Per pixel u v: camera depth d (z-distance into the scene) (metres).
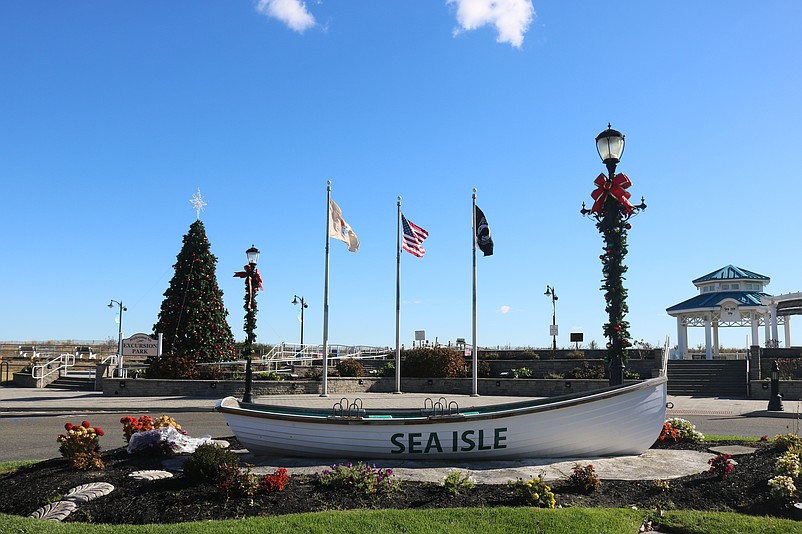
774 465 10.23
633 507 8.84
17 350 53.34
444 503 8.75
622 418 11.92
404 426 11.42
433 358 33.88
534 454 11.67
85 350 54.69
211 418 22.03
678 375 34.25
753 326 42.38
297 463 11.37
